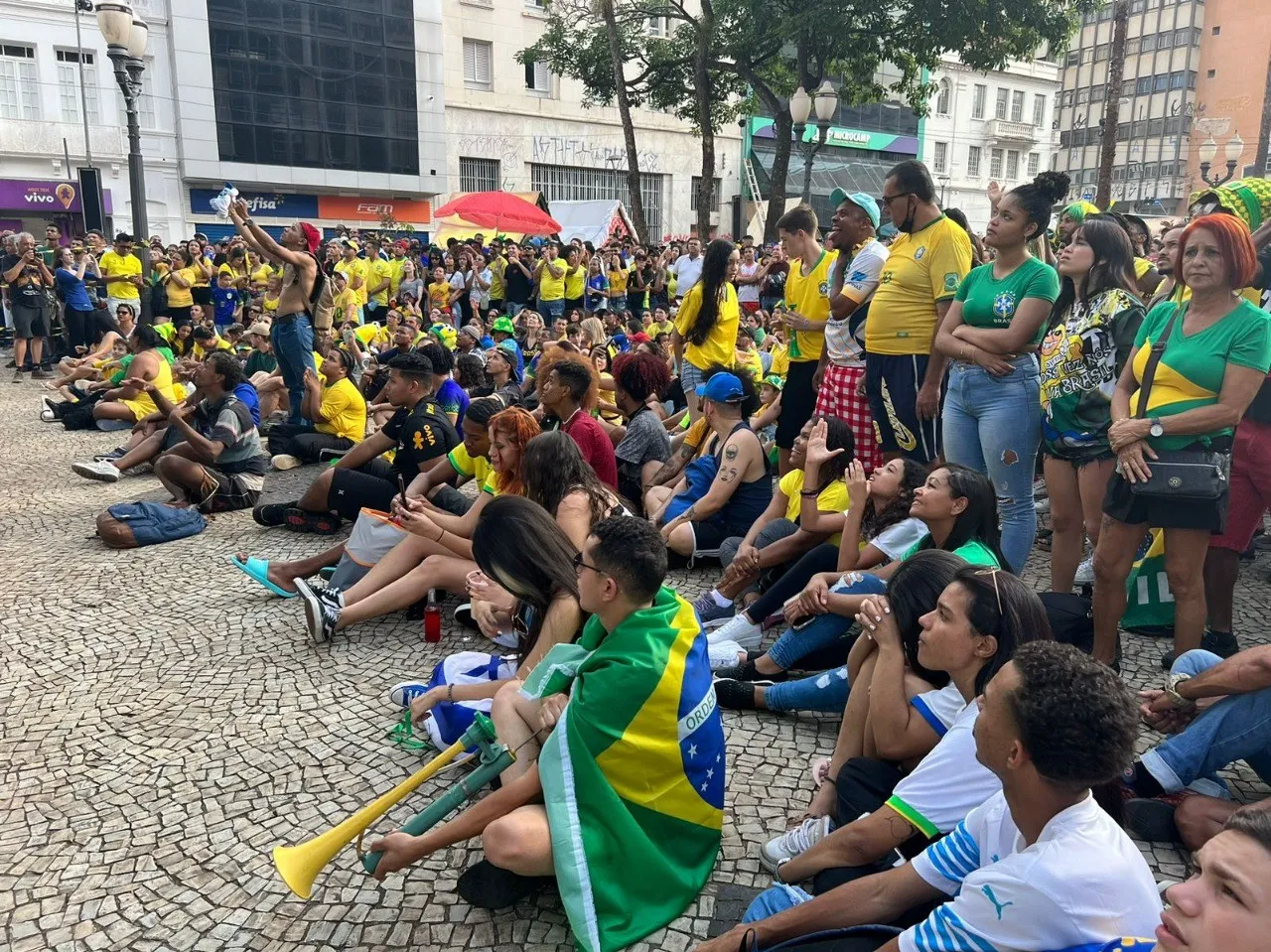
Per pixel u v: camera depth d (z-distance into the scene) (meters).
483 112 29.61
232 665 4.23
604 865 2.45
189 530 6.14
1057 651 1.72
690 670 2.58
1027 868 1.66
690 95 21.64
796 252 5.64
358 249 17.06
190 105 24.73
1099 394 3.89
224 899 2.72
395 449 5.97
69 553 5.83
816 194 35.31
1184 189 45.03
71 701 3.90
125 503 6.78
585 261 16.28
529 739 2.71
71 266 13.63
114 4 10.72
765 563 4.39
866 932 2.01
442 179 29.16
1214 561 3.95
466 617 4.60
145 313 14.00
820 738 3.56
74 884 2.79
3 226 23.27
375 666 4.20
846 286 5.02
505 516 2.97
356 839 2.80
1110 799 2.37
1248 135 42.53
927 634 2.36
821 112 12.57
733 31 18.47
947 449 4.31
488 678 3.47
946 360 4.38
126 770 3.38
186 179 25.27
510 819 2.46
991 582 2.30
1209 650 3.97
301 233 8.05
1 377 13.25
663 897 2.53
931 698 2.56
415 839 2.58
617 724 2.48
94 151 23.78
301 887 2.58
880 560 3.80
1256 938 1.18
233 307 15.27
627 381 6.15
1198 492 3.23
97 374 10.85
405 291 15.98
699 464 5.51
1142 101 46.19
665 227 33.62
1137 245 6.06
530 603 3.06
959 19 16.59
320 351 8.39
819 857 2.41
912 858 2.32
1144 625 4.34
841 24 16.47
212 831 3.03
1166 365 3.34
